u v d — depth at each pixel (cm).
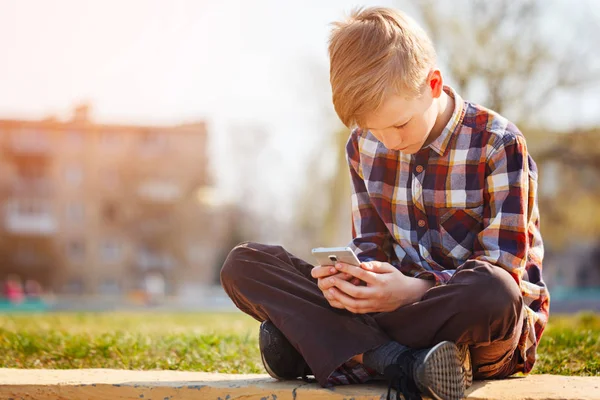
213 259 4800
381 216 232
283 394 201
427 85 207
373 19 209
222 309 2172
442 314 193
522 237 207
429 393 183
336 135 2034
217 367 316
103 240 4675
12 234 4544
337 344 201
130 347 373
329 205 2077
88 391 215
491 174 216
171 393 210
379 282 198
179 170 4719
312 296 211
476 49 1656
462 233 220
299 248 4222
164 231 4706
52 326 593
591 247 4275
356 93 200
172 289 4653
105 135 4688
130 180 4681
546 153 1784
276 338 213
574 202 2012
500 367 215
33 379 226
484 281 191
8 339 416
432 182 223
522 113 1692
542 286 225
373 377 212
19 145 4566
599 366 288
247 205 4675
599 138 1744
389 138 208
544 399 189
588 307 1755
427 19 1677
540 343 375
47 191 4609
